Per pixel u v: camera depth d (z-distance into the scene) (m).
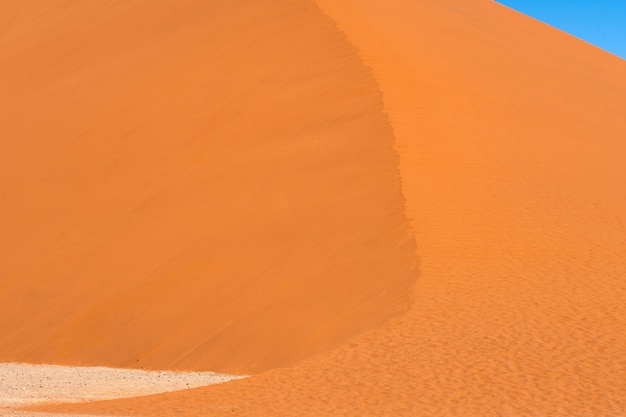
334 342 18.72
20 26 44.62
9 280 26.30
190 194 26.67
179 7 38.44
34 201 29.38
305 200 24.44
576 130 30.41
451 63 32.28
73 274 25.59
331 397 14.77
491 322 17.27
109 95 33.44
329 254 22.02
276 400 14.83
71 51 39.16
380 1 38.03
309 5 34.16
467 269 19.78
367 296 19.83
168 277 23.92
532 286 18.95
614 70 47.91
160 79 33.03
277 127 28.14
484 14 47.72
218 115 29.78
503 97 30.84
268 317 20.91
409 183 23.48
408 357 16.11
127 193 27.95
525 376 15.08
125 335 22.69
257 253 23.31
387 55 30.69
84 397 17.17
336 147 26.09
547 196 23.81
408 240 21.17
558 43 48.75
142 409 14.88
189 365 20.81
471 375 15.19
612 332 16.72
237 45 33.12
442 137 26.19
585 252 20.80
